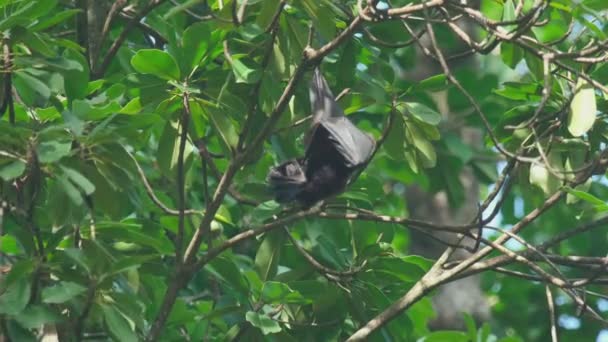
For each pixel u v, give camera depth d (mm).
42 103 11461
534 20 9914
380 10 10227
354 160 9406
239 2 10250
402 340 12281
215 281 14273
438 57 10102
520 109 11539
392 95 11453
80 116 9422
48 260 9805
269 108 10945
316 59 10289
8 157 9312
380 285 12289
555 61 10203
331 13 10289
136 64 10562
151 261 11305
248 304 11484
